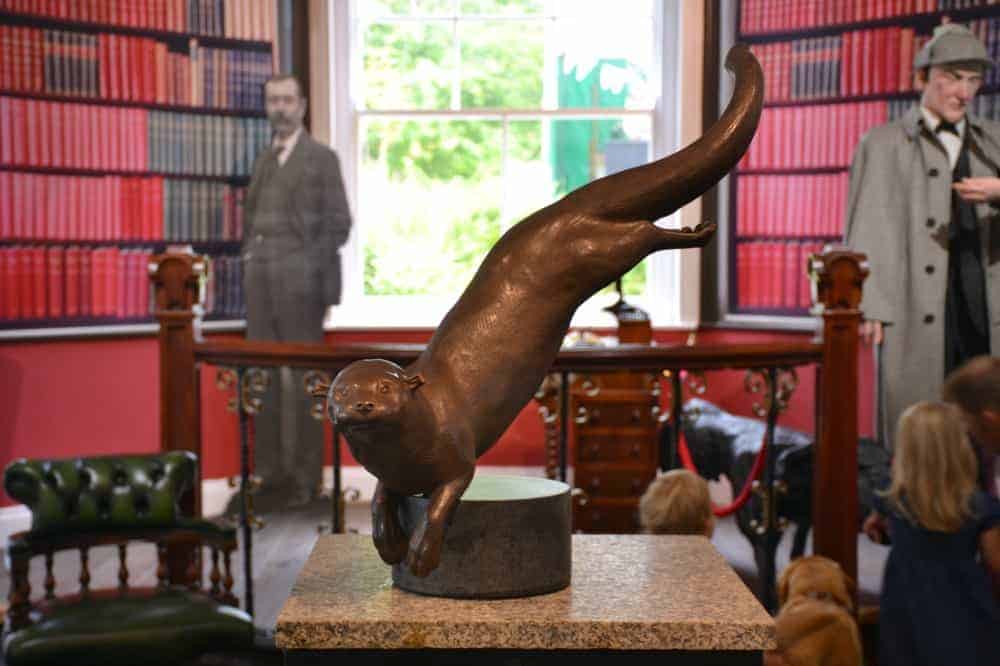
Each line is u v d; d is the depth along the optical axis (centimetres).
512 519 118
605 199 119
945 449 283
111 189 579
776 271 619
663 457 466
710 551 141
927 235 502
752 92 118
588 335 494
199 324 351
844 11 591
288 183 567
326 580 127
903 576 293
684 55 632
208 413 600
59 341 562
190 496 347
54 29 560
